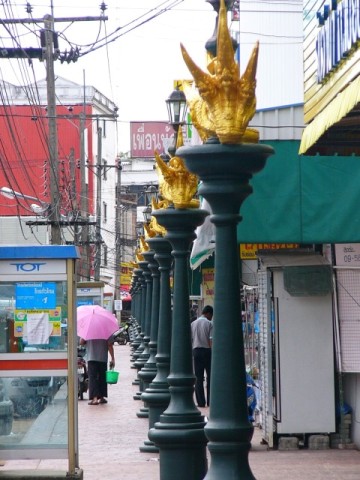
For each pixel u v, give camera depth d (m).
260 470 14.25
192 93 8.71
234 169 8.06
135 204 89.56
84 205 50.81
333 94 11.96
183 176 13.19
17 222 62.31
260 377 17.48
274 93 19.86
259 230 15.36
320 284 16.28
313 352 16.34
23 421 13.32
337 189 15.44
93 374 27.50
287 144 15.47
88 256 54.66
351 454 15.70
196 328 23.98
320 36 12.68
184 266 13.22
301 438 16.50
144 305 34.62
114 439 19.59
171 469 12.61
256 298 18.98
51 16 30.53
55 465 16.03
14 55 27.92
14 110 65.25
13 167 63.03
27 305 13.52
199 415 12.78
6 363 13.36
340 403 16.41
